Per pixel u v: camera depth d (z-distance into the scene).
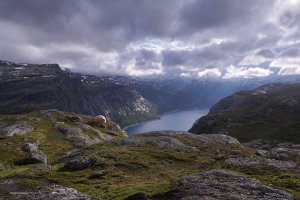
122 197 21.55
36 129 80.31
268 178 25.03
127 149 45.25
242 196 19.70
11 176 29.92
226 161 34.59
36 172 32.69
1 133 69.00
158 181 27.83
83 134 79.44
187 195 20.81
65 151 62.56
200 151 45.00
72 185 26.30
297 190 21.47
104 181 29.00
